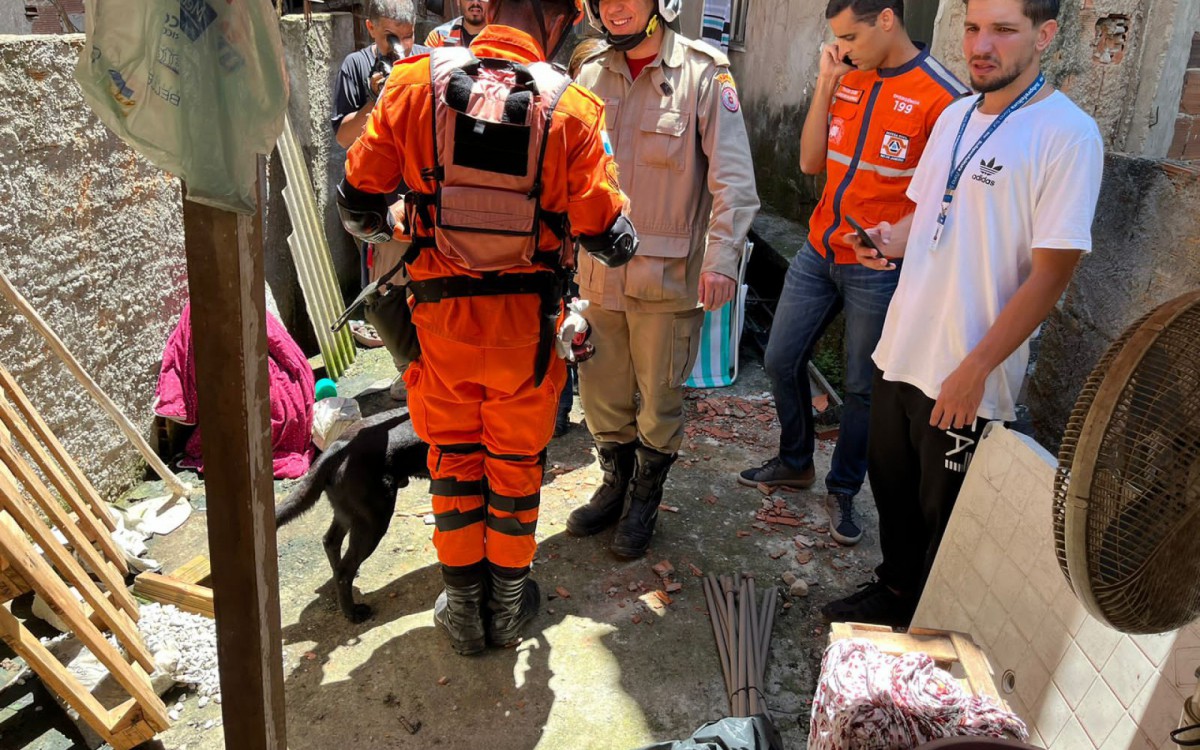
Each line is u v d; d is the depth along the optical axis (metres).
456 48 2.35
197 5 1.35
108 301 3.61
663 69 2.97
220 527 1.69
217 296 1.51
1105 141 3.67
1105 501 1.35
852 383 3.47
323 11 5.73
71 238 3.37
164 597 3.01
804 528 3.70
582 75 3.12
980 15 2.25
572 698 2.74
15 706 2.65
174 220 4.01
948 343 2.51
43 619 2.99
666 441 3.33
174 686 2.74
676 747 2.28
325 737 2.57
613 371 3.30
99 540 3.08
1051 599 2.26
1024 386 3.92
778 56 7.10
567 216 2.45
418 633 2.99
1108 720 2.04
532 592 3.10
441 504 2.68
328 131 5.42
